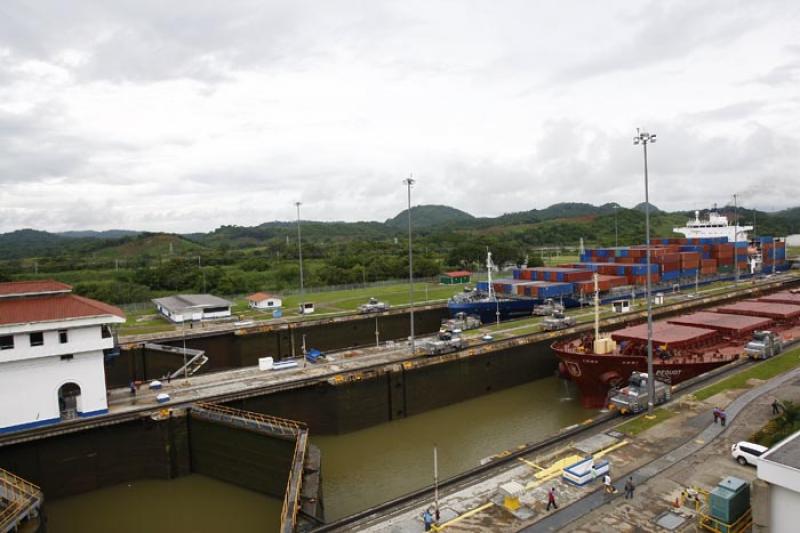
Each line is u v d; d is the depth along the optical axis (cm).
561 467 3872
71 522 4562
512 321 9638
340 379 6172
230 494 5009
